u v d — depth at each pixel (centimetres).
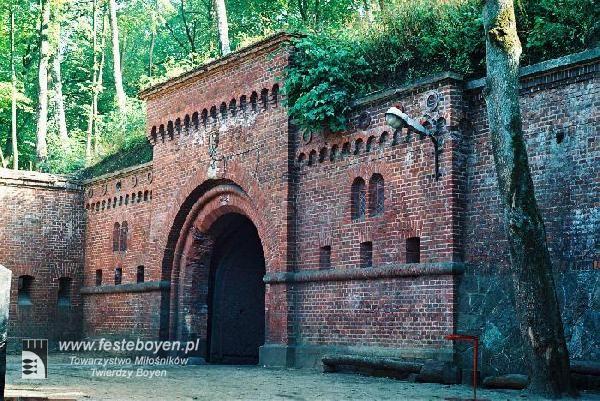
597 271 1338
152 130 2473
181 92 2359
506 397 1202
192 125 2312
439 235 1568
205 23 4494
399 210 1664
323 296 1836
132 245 2609
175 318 2384
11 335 2736
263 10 3538
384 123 1720
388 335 1655
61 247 2867
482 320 1484
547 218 1422
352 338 1744
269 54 2009
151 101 2483
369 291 1714
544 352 1204
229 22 3859
